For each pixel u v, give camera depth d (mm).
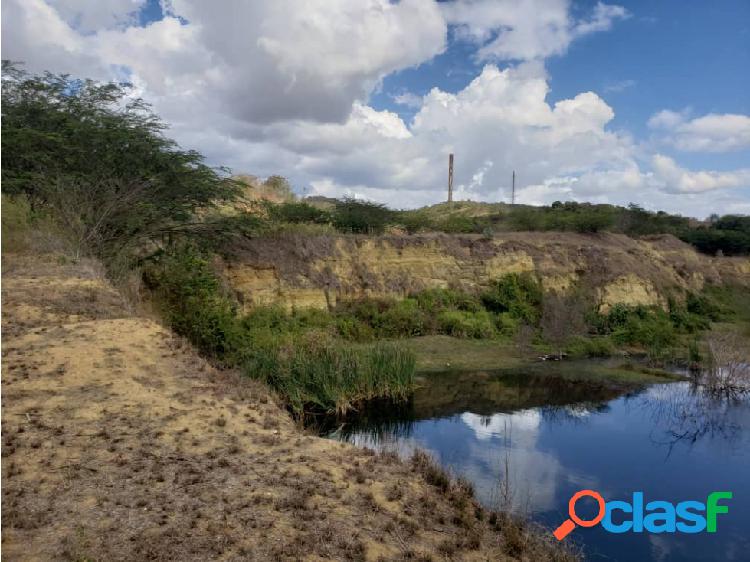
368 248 26766
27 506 4863
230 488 5703
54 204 16953
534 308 27094
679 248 38438
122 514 4914
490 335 24250
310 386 13672
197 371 9734
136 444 6500
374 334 22516
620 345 24047
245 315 20875
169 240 20328
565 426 13352
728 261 41156
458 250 28844
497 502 7559
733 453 11664
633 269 31594
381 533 5250
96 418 7105
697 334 27453
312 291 23453
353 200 29656
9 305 11117
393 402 15016
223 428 7477
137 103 19078
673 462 11047
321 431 12156
